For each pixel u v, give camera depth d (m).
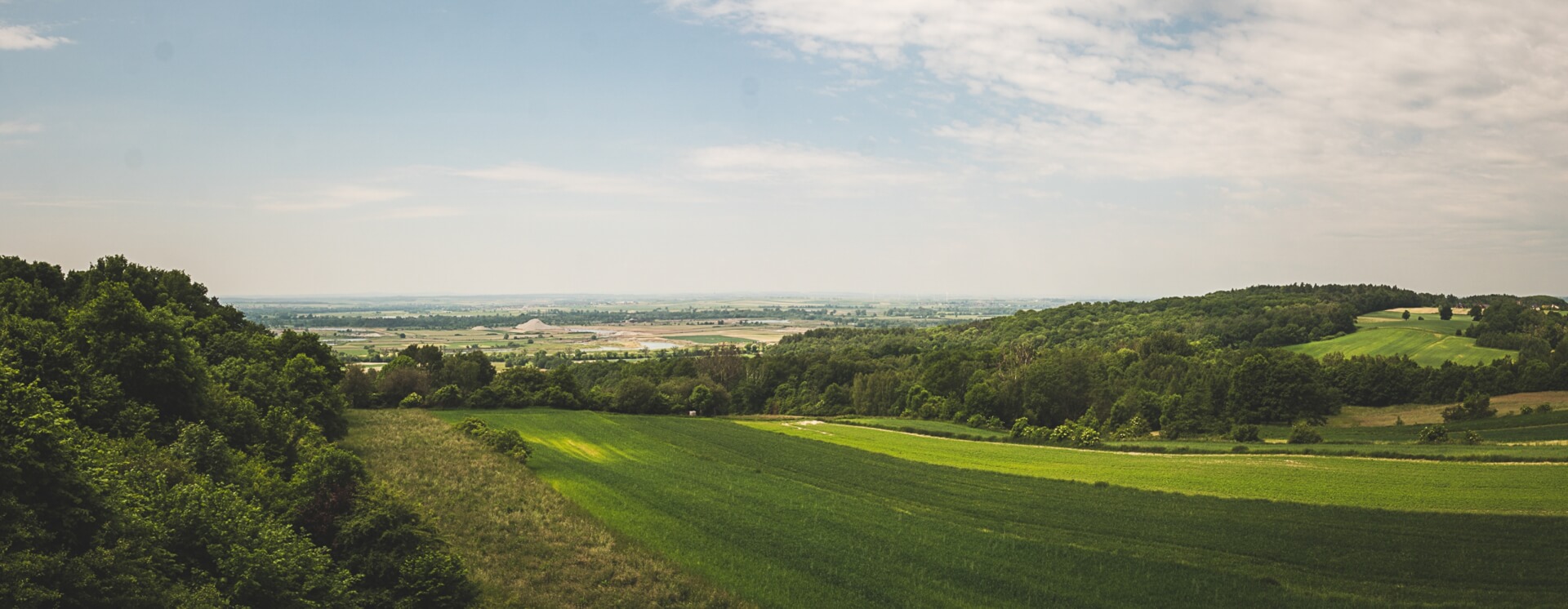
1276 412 87.19
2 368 22.72
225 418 45.81
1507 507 44.22
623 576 33.50
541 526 40.56
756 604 31.06
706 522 43.56
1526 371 90.75
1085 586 33.41
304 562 26.48
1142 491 54.00
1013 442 81.69
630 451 72.81
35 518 20.42
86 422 37.31
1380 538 39.66
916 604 31.17
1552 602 30.42
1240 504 48.75
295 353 81.06
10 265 61.31
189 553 24.80
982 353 133.88
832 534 41.59
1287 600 31.44
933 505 50.28
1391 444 67.06
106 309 42.31
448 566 29.12
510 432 67.44
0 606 17.94
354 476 33.09
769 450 74.88
